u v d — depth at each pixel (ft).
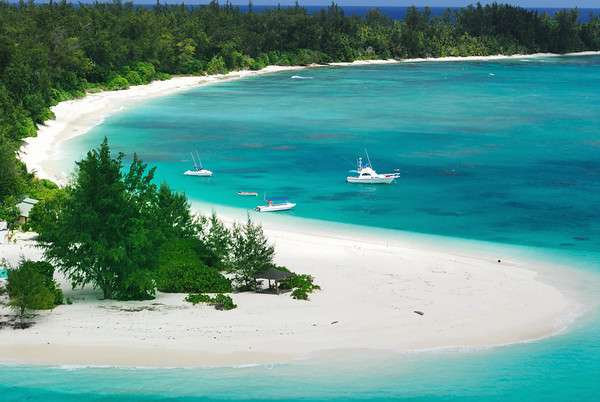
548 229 402.31
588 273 323.37
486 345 232.73
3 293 266.98
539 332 245.04
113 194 272.92
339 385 205.57
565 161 590.96
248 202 461.37
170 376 206.90
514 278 307.99
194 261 306.14
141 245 268.82
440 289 286.05
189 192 485.56
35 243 333.01
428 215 432.25
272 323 242.37
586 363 222.69
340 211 440.45
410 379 209.77
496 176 537.65
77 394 196.95
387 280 296.51
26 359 213.46
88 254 271.69
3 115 606.55
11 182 386.93
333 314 252.83
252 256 290.15
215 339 228.02
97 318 244.63
